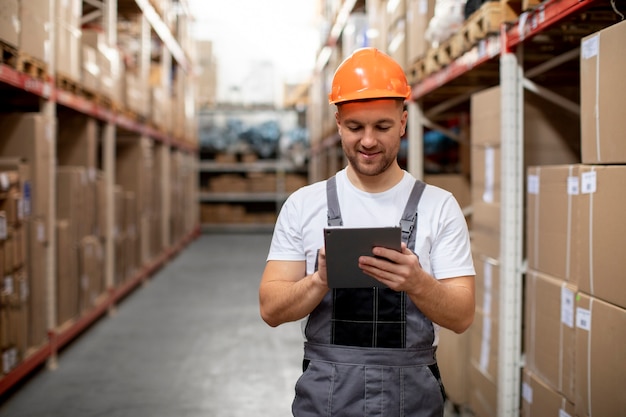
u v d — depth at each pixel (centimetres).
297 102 1477
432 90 464
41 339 432
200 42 1458
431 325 174
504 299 306
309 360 178
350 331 172
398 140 169
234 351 507
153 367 462
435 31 388
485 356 339
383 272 154
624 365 213
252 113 1573
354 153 168
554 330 270
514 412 307
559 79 378
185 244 1241
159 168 973
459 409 374
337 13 832
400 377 170
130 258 727
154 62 1088
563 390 261
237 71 1611
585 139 240
